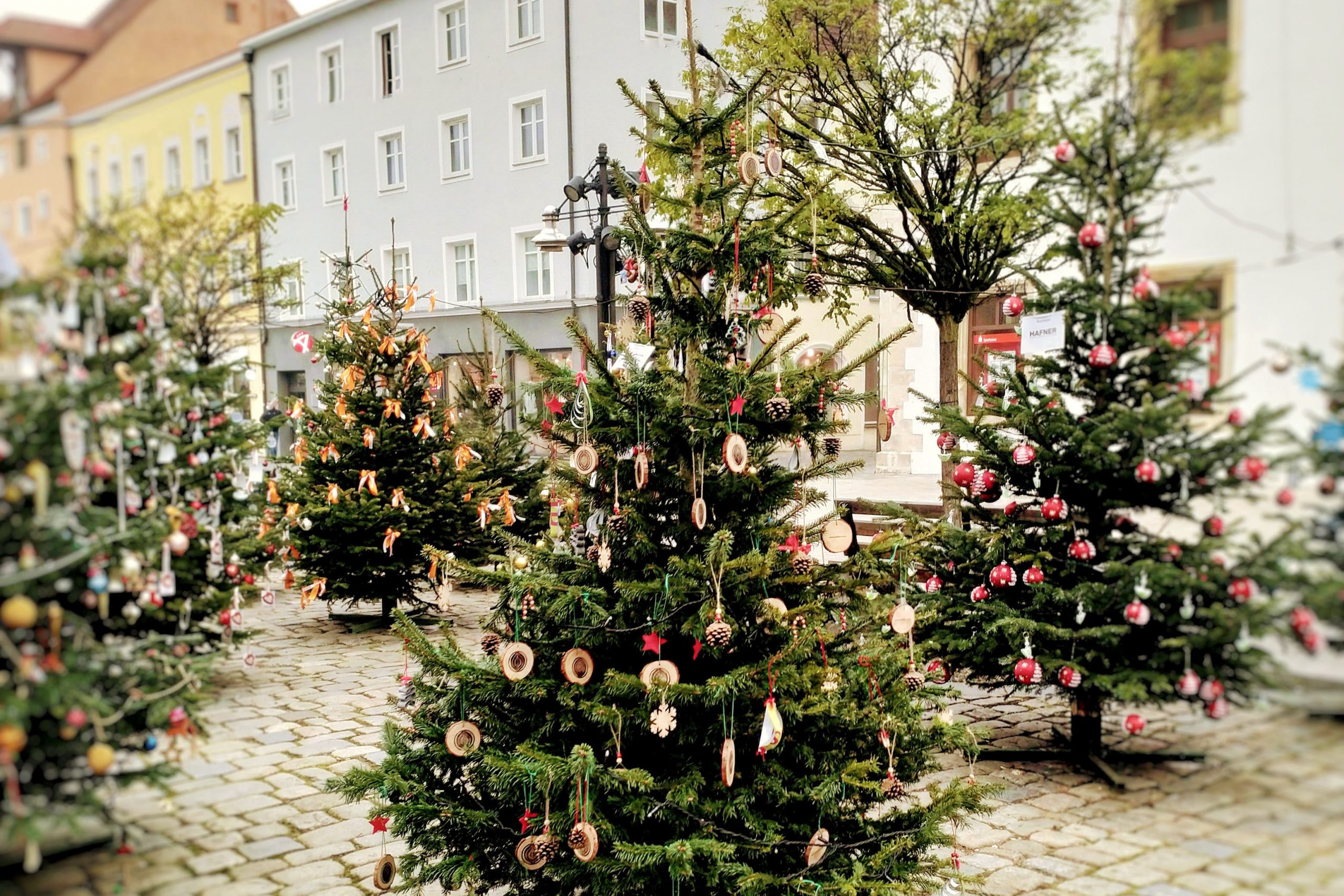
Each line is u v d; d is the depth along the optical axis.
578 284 13.20
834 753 3.28
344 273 8.58
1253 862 2.69
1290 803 2.72
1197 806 3.06
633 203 3.38
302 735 5.26
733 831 3.11
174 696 2.78
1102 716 4.50
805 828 3.16
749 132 3.50
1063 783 4.34
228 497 4.81
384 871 3.35
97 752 2.44
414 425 8.16
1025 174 6.05
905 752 3.48
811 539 3.48
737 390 3.22
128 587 2.74
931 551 4.98
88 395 2.54
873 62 7.61
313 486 8.20
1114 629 4.20
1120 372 4.27
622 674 3.07
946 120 7.05
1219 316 3.26
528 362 3.40
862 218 7.83
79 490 2.54
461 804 3.39
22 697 2.31
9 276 2.46
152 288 3.05
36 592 2.44
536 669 3.35
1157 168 3.59
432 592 9.71
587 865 3.08
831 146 7.91
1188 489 3.81
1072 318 4.30
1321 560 2.74
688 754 3.26
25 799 2.46
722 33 10.64
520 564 3.55
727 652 3.28
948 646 4.88
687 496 3.35
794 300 4.07
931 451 9.48
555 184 13.12
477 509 8.47
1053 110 4.31
